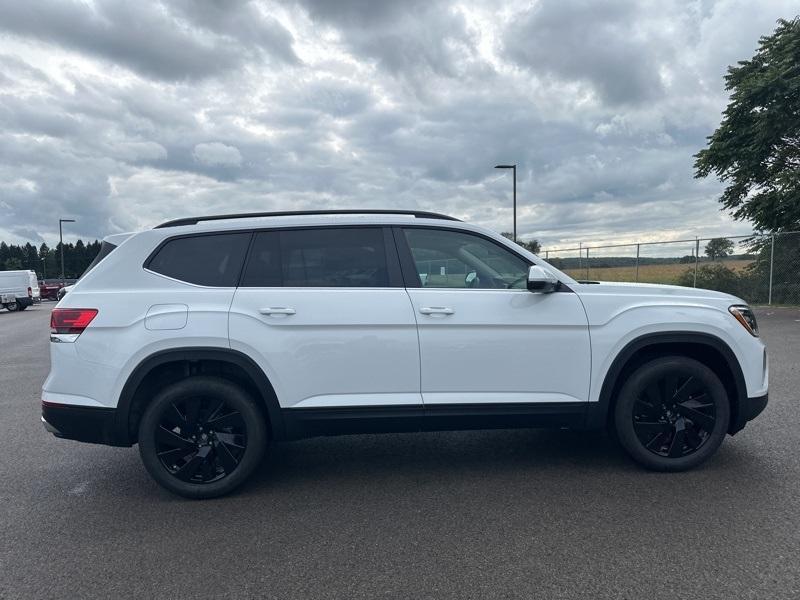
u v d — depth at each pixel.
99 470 4.77
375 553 3.24
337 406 4.06
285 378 4.03
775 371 7.68
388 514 3.76
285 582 2.97
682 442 4.29
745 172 19.06
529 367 4.17
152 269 4.16
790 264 17.27
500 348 4.14
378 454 4.98
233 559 3.22
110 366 3.94
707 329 4.24
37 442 5.56
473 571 3.02
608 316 4.21
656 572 2.96
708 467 4.39
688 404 4.29
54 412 3.98
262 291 4.10
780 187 17.84
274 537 3.48
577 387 4.21
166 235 4.22
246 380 4.20
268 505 3.96
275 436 4.11
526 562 3.10
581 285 4.41
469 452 4.97
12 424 6.22
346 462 4.80
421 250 4.31
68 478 4.58
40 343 14.09
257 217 4.41
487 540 3.36
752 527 3.41
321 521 3.68
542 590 2.83
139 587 2.95
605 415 4.26
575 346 4.19
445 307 4.11
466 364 4.12
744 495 3.87
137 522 3.74
